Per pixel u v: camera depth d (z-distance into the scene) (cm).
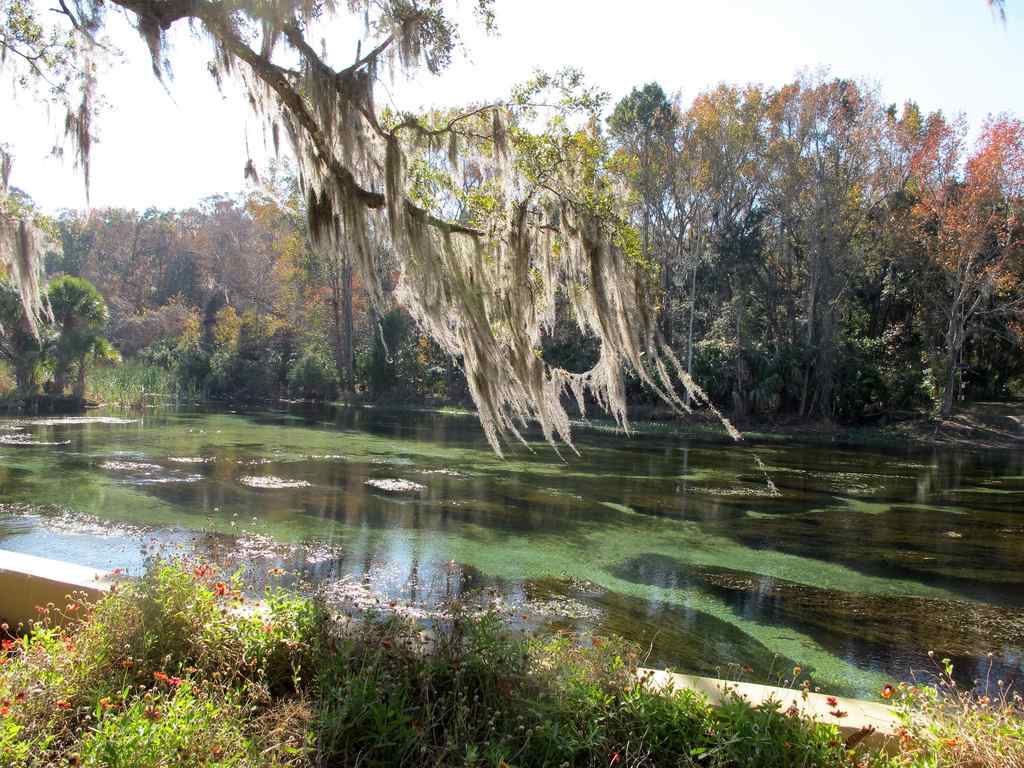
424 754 267
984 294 2866
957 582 852
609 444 2275
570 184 653
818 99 3200
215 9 525
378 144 643
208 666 315
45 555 800
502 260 642
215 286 5188
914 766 250
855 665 598
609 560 893
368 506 1159
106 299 4844
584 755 275
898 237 3152
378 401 3744
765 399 3020
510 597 723
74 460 1527
